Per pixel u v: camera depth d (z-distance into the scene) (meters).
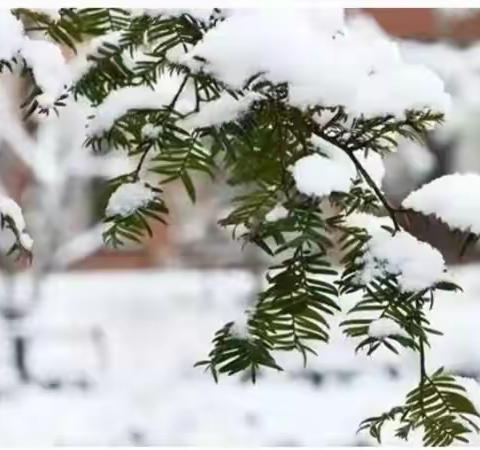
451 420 0.95
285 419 4.28
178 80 0.90
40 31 0.97
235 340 0.87
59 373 5.29
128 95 0.89
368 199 0.86
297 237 0.80
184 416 4.58
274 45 0.77
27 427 4.39
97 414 4.69
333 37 0.87
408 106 0.82
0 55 0.93
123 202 0.87
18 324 5.73
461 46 3.76
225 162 0.84
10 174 7.56
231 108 0.80
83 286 7.46
